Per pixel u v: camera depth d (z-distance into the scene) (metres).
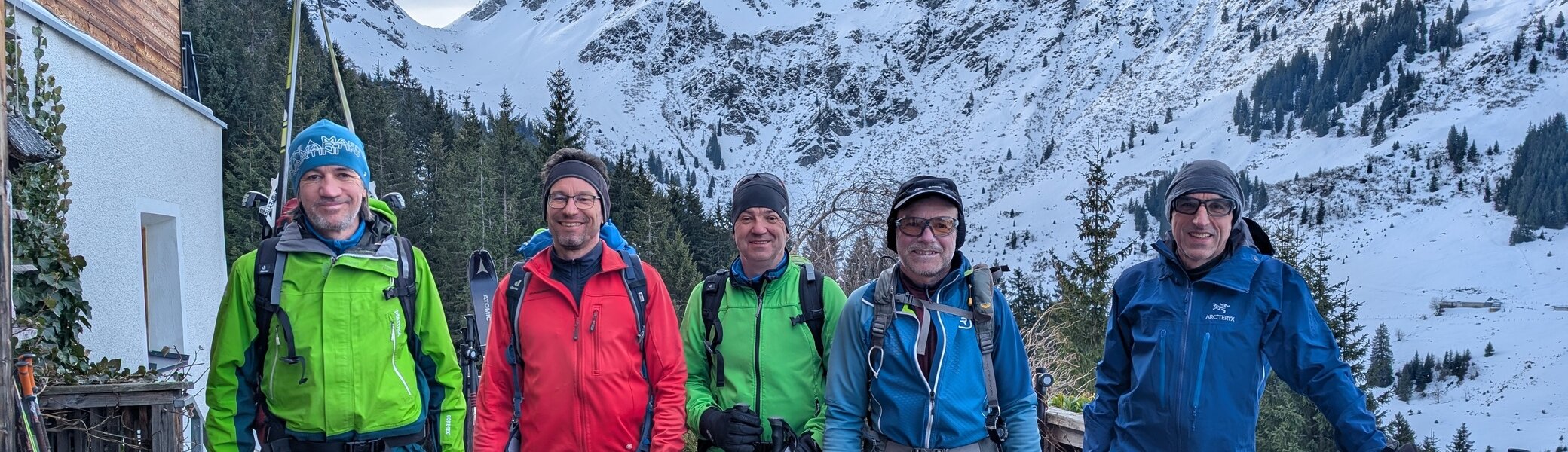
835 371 2.88
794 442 2.79
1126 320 2.85
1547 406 120.56
